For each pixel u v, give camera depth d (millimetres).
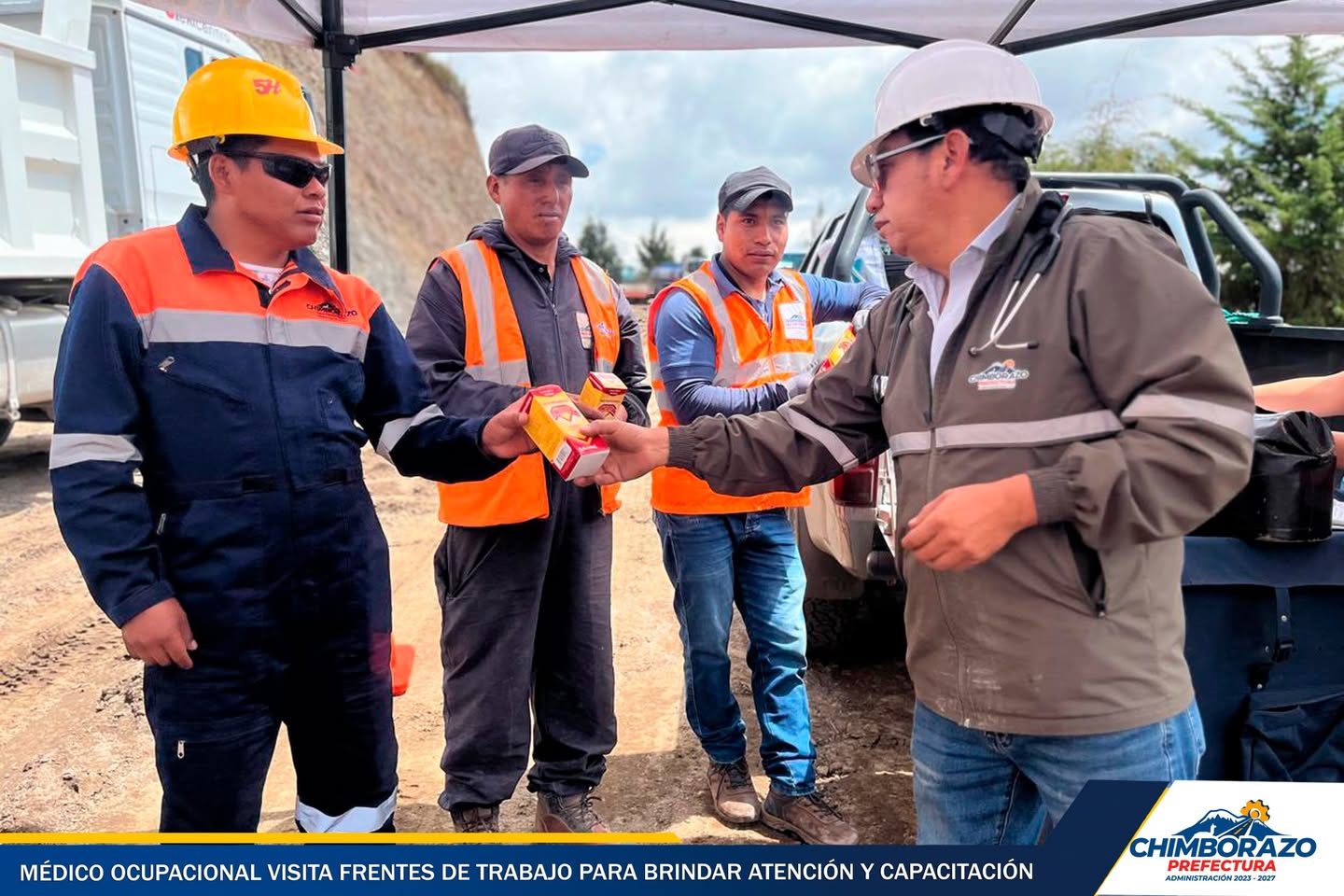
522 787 3035
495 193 2498
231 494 1773
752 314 2707
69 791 2980
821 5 3357
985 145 1473
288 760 3211
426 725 3461
